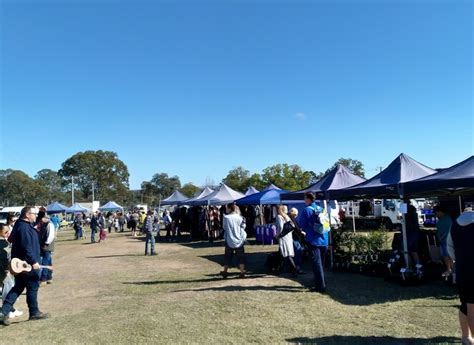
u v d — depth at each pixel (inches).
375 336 214.1
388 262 366.0
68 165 4005.9
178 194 1161.4
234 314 264.5
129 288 373.7
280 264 424.8
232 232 400.5
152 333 230.4
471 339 180.5
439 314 249.4
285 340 212.5
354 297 302.8
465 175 315.6
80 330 240.8
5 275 292.0
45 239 411.8
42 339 226.7
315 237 325.7
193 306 288.5
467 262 175.0
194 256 612.7
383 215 1089.4
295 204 780.6
